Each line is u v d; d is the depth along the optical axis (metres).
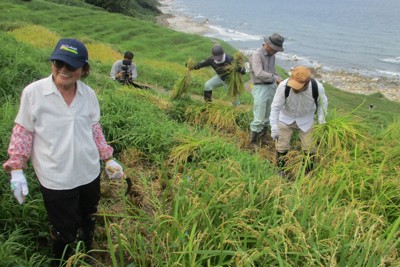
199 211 3.12
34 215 3.54
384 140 5.81
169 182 3.79
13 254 3.00
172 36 32.34
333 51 56.53
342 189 3.91
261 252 2.76
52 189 2.89
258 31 75.44
